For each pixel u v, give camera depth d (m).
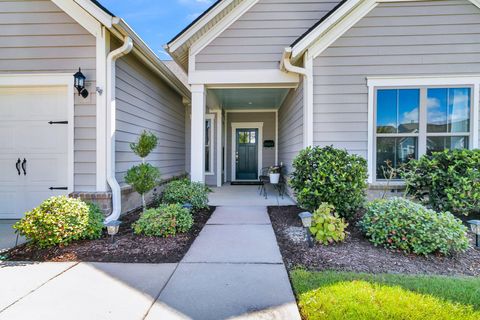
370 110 5.08
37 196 4.62
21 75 4.48
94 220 3.69
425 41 4.99
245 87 6.14
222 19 5.72
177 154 8.41
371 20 5.05
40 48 4.48
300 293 2.29
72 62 4.46
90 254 3.14
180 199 5.07
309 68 5.11
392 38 5.03
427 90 5.01
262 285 2.45
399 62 5.04
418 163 4.55
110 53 4.43
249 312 2.05
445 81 4.97
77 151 4.46
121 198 4.79
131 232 3.92
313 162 4.10
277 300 2.21
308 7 5.71
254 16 5.73
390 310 2.03
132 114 5.30
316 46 5.11
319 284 2.42
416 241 3.10
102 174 4.43
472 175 4.05
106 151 4.44
